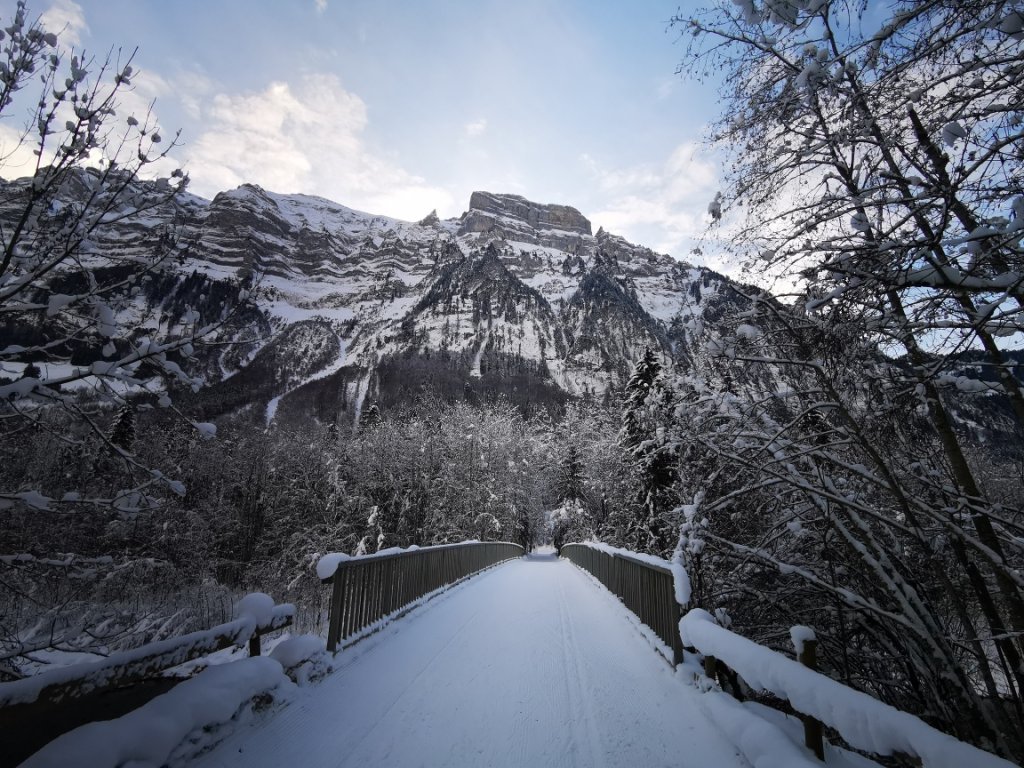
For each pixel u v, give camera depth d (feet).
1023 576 11.28
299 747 10.52
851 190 13.14
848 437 15.25
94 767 7.23
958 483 14.43
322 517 109.50
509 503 144.25
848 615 18.86
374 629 20.02
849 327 11.07
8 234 11.57
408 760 10.19
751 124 12.85
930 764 5.70
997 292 9.47
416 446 119.34
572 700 13.60
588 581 47.39
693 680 14.55
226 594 50.80
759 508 21.70
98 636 14.76
